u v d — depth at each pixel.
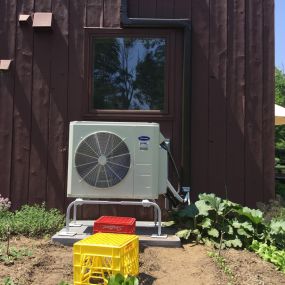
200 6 3.79
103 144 2.98
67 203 3.70
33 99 3.77
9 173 3.74
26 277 2.26
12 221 3.11
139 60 3.77
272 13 3.77
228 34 3.77
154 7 3.79
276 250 2.85
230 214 3.12
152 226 3.29
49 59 3.78
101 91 3.77
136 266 2.34
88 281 2.15
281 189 4.70
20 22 3.78
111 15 3.79
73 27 3.79
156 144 3.01
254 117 3.72
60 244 2.85
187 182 3.62
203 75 3.75
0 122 3.77
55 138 3.74
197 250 2.84
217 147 3.71
